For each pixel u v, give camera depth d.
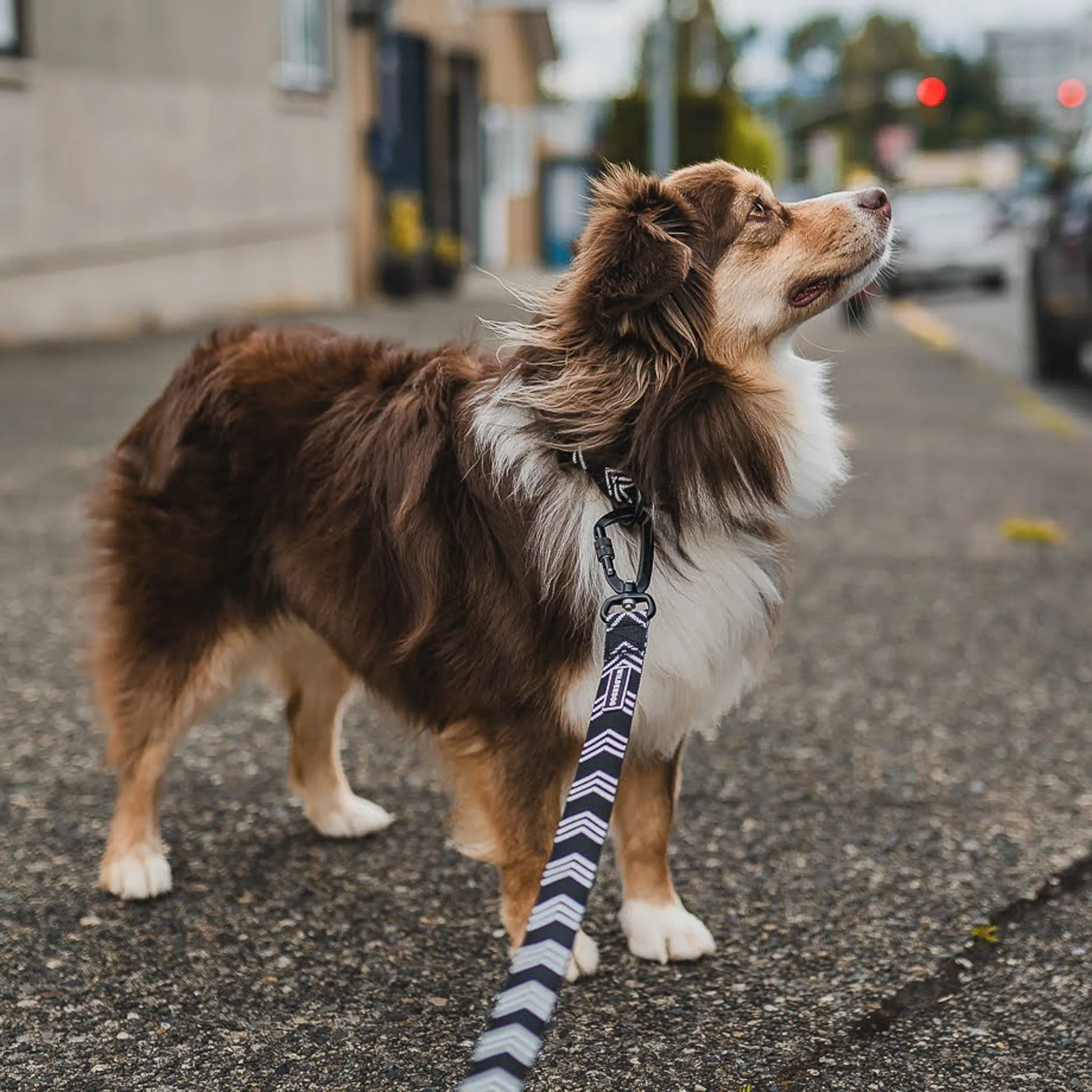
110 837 3.56
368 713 4.69
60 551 6.43
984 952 3.16
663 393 2.94
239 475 3.36
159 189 14.41
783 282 3.19
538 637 2.93
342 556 3.20
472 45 24.69
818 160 41.84
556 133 32.38
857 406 11.14
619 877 3.60
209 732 4.49
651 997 3.01
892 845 3.70
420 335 13.79
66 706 4.62
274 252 16.67
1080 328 11.50
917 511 7.61
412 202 19.42
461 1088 1.77
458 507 3.03
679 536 2.95
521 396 3.01
